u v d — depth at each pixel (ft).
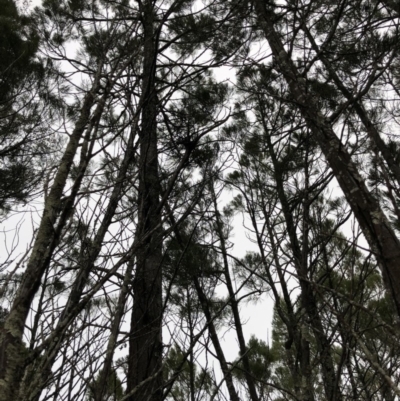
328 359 9.81
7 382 6.04
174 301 12.85
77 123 8.34
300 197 11.48
